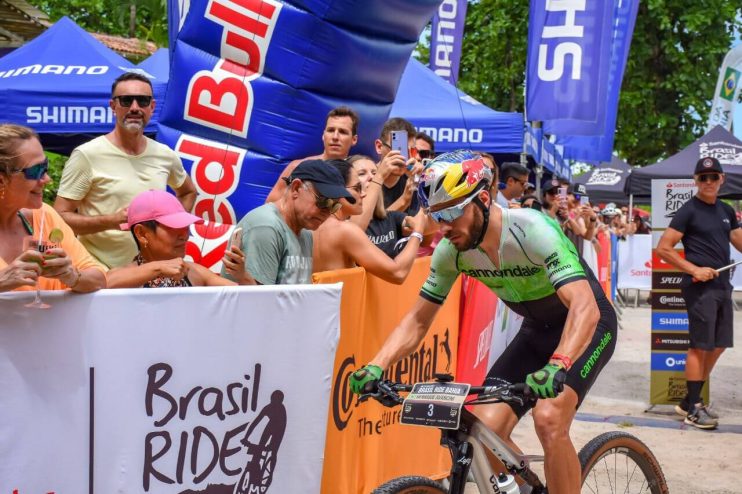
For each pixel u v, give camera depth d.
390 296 3.68
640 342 10.19
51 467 2.08
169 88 4.22
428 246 4.85
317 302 2.54
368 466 3.52
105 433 2.15
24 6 12.20
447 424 2.35
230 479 2.38
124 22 19.28
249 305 2.38
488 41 21.75
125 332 2.16
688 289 6.00
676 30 22.58
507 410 2.94
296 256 3.19
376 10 4.23
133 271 2.44
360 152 4.76
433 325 4.13
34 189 2.26
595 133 7.82
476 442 2.52
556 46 7.35
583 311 2.56
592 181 19.27
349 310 3.25
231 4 4.09
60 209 3.80
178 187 4.16
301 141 4.26
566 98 7.35
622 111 22.44
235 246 2.87
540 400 2.79
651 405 6.45
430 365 4.13
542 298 2.93
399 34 4.53
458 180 2.52
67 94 6.75
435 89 7.99
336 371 3.16
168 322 2.22
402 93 7.91
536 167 9.23
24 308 2.02
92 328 2.12
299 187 3.14
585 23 7.29
